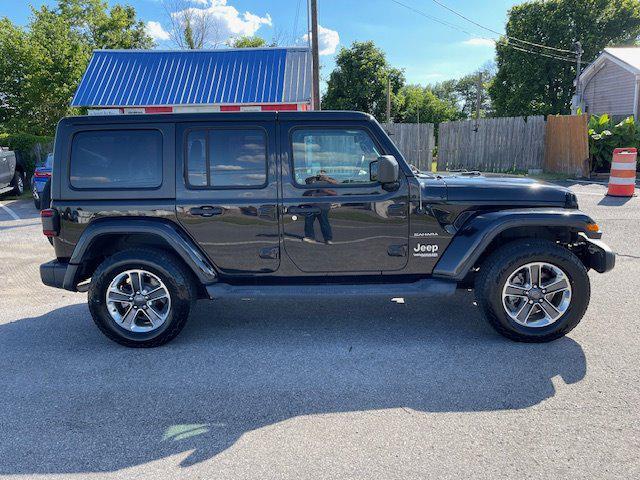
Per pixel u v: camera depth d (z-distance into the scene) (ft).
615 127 47.67
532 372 12.19
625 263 21.04
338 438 9.80
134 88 54.29
